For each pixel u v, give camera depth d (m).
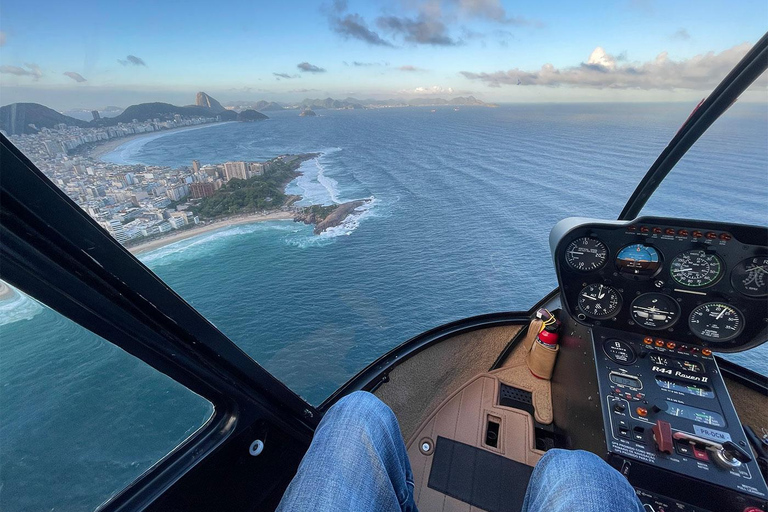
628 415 0.55
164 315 0.33
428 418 0.78
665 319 0.62
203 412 0.41
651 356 0.60
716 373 0.58
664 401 0.55
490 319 0.95
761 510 0.46
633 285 0.62
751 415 0.69
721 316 0.59
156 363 0.35
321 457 0.32
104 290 0.28
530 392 0.83
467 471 0.69
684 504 0.50
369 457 0.33
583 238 0.61
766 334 0.57
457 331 0.90
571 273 0.64
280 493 0.52
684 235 0.57
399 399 0.78
